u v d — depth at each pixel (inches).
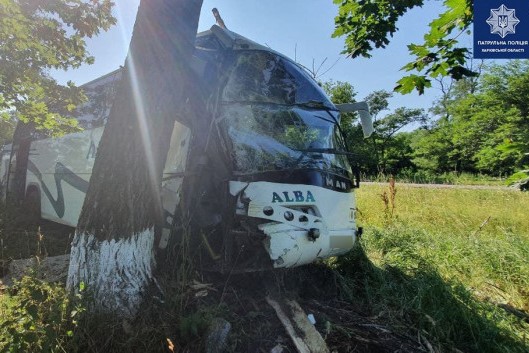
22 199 318.3
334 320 138.8
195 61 154.4
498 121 1073.5
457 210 389.4
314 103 178.4
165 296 122.1
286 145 152.2
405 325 142.9
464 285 181.9
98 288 117.3
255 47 169.3
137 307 120.6
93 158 221.9
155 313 118.5
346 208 158.7
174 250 147.0
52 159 276.7
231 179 137.0
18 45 226.5
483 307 159.5
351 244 157.4
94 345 100.2
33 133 312.5
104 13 257.9
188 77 134.0
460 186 706.2
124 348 102.4
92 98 243.3
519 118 978.1
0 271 176.7
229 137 143.9
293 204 137.9
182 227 142.3
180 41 122.0
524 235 287.1
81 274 119.3
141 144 121.0
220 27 171.6
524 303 179.0
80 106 255.1
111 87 222.7
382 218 343.0
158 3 116.9
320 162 155.1
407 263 204.8
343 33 186.2
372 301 158.7
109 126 121.0
